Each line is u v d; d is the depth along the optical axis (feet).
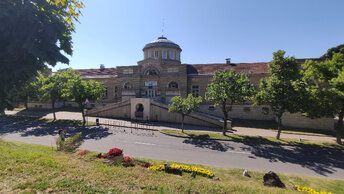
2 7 14.55
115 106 90.33
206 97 59.82
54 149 35.53
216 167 32.83
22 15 15.05
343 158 39.29
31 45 15.08
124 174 19.69
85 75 119.34
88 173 18.51
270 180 25.61
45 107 112.37
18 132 58.39
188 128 68.69
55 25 17.40
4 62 16.05
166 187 17.21
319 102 46.06
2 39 15.49
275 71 50.03
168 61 113.19
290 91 45.52
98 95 75.10
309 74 56.18
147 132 61.52
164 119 81.56
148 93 97.76
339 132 48.70
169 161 34.99
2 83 17.11
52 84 75.36
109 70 120.06
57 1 16.79
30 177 15.94
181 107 59.82
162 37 128.77
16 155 20.77
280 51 48.98
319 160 38.17
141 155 39.45
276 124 76.79
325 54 93.40
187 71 98.58
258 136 55.11
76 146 33.45
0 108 19.26
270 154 41.37
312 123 68.54
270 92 48.03
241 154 41.22
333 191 25.34
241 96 53.42
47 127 66.33
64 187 14.88
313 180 28.63
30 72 17.60
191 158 38.29
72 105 122.21
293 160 38.04
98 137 53.72
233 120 84.17
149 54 117.91
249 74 85.92
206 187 18.63
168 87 95.50
